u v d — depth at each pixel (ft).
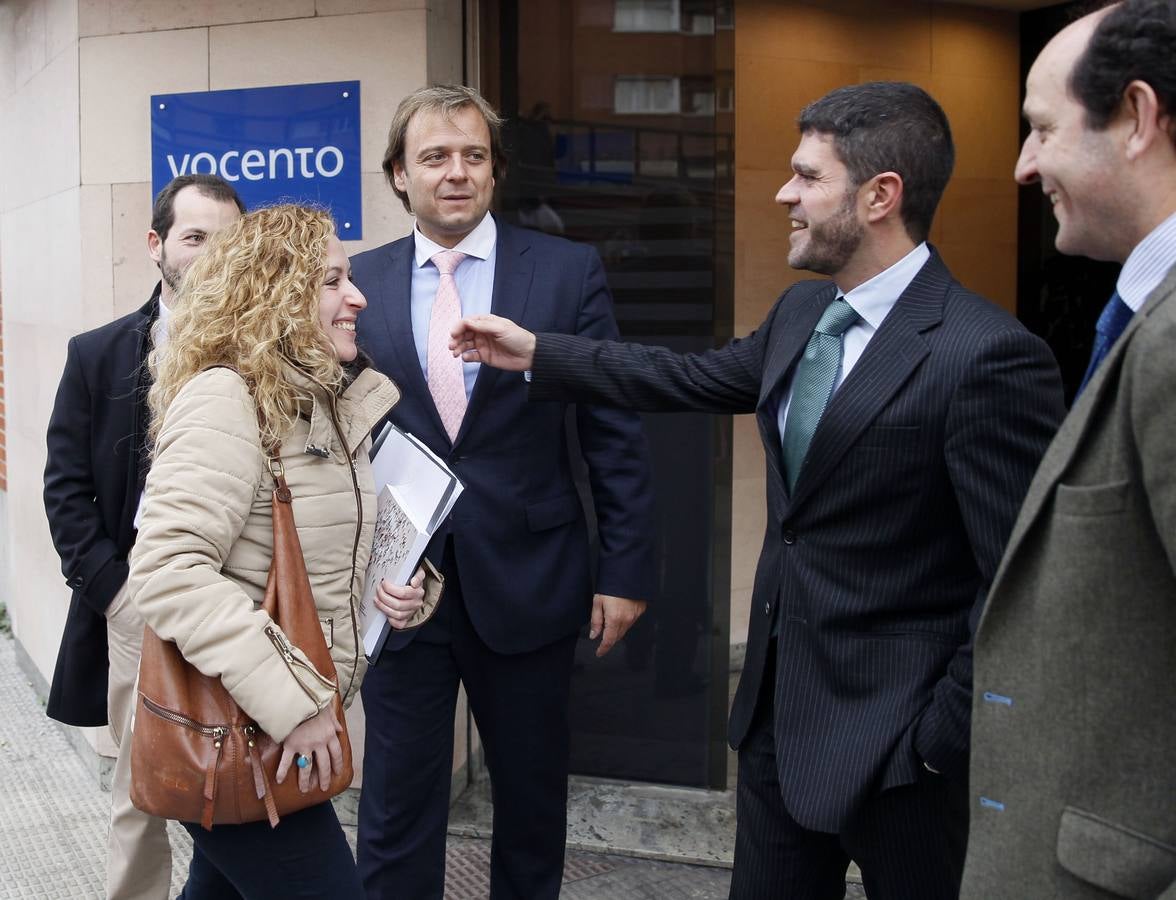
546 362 7.78
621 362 7.75
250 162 11.80
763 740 7.06
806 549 6.59
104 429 9.28
